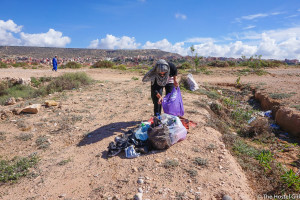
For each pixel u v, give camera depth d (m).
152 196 2.75
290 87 10.68
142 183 3.00
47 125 5.53
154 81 4.62
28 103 7.83
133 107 6.78
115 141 4.14
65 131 5.15
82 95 8.77
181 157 3.61
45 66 29.70
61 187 3.14
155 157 3.65
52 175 3.47
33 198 2.95
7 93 11.16
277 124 6.68
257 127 5.90
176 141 4.02
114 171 3.39
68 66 27.16
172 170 3.28
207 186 2.90
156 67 4.29
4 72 18.59
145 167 3.39
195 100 7.55
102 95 8.70
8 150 4.45
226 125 6.26
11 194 3.11
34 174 3.54
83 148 4.29
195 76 18.31
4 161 3.98
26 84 12.47
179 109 4.75
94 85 11.25
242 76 17.94
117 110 6.55
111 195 2.84
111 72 20.58
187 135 4.44
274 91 9.92
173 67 4.60
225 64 26.73
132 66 30.34
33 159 3.99
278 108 7.46
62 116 6.13
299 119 5.81
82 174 3.41
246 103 10.04
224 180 3.03
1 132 5.15
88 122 5.64
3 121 5.99
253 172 3.62
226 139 4.84
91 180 3.23
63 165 3.73
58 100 7.91
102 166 3.56
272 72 19.91
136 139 4.06
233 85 13.72
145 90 9.71
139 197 2.67
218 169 3.29
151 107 6.68
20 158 4.09
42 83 12.99
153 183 3.00
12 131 5.29
